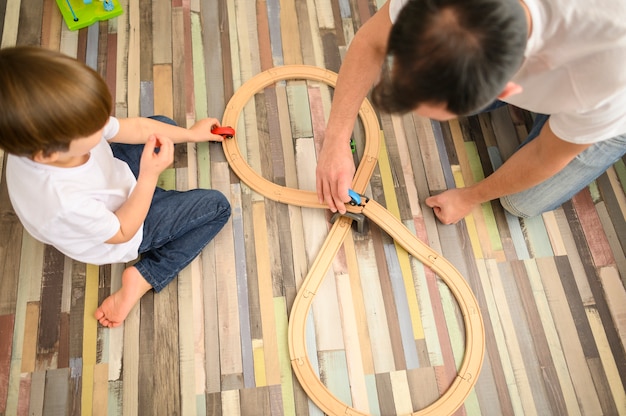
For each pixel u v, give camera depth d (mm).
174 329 1163
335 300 1213
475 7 560
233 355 1151
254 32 1493
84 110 806
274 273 1228
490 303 1232
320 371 1154
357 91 1057
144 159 985
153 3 1500
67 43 1429
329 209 1296
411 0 604
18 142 793
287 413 1117
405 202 1320
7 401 1083
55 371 1111
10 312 1149
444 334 1202
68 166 921
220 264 1226
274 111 1393
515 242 1296
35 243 1208
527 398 1154
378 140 1353
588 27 694
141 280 1141
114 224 972
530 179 1032
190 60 1439
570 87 792
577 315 1228
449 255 1274
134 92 1387
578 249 1294
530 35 711
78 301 1170
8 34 1428
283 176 1324
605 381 1172
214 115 1383
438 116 670
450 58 563
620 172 1382
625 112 780
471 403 1145
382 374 1162
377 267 1251
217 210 1191
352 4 1559
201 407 1109
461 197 1229
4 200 1242
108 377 1115
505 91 657
